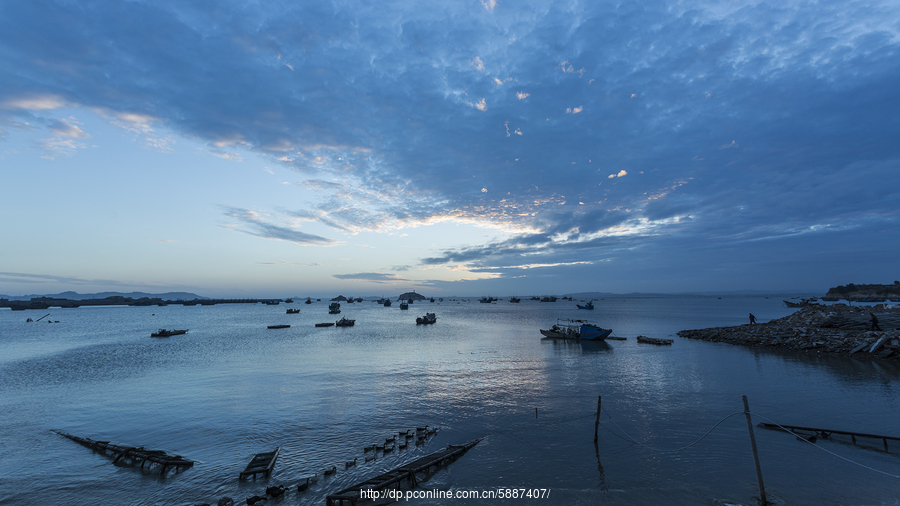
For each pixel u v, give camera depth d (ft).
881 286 582.76
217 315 488.02
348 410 74.28
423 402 79.15
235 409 75.51
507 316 436.76
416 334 229.45
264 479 47.42
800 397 78.43
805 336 143.64
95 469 50.96
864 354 120.47
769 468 48.19
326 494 43.45
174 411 74.74
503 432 61.87
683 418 67.36
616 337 195.11
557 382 96.17
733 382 93.15
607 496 42.39
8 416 72.90
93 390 92.07
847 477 45.50
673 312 465.47
